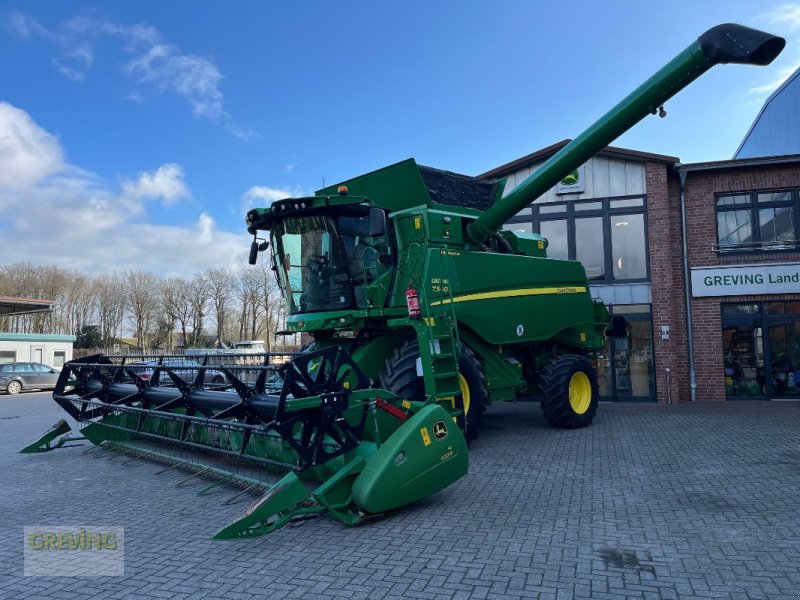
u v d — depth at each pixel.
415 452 5.34
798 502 5.55
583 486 6.35
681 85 7.28
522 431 10.23
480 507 5.62
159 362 9.08
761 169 14.00
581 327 11.35
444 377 7.41
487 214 8.91
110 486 6.81
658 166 14.34
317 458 5.16
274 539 4.84
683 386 14.25
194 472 7.28
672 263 14.36
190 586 3.96
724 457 7.60
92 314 64.38
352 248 8.16
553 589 3.77
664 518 5.18
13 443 10.29
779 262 13.78
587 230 14.84
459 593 3.74
